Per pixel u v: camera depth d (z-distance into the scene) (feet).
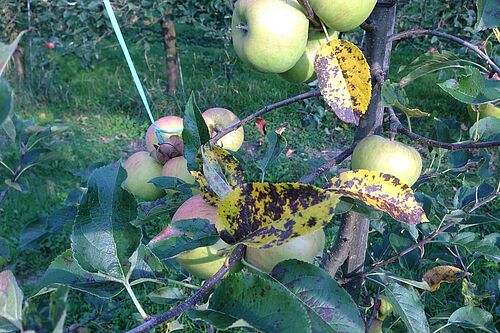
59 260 1.23
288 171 7.22
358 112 1.42
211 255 1.24
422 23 8.57
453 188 6.25
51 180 6.79
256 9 1.47
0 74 0.62
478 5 1.59
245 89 9.77
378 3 1.60
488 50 2.30
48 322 0.74
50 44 8.86
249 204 1.02
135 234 1.17
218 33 8.55
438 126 2.54
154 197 1.88
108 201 1.18
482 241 2.40
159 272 1.34
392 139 1.74
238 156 1.67
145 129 8.70
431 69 2.06
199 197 1.32
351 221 1.93
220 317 0.99
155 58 11.54
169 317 1.01
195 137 1.37
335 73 1.42
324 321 1.11
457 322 2.33
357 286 2.10
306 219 1.01
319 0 1.41
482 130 1.80
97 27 8.87
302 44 1.51
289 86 9.90
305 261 1.17
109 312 3.05
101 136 8.43
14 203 6.22
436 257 3.08
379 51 1.69
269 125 8.68
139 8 8.14
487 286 3.24
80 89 9.84
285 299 0.96
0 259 1.57
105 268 1.16
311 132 8.51
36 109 9.27
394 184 1.17
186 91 9.56
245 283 0.99
